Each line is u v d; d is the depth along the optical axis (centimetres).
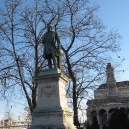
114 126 1797
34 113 964
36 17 1772
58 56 1109
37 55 1672
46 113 946
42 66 1684
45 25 1756
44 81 1021
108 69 1939
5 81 1534
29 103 1606
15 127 2912
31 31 1734
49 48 1109
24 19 1734
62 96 1018
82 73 1797
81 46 1881
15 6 1683
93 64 1800
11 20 1658
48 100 984
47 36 1141
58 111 934
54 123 916
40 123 935
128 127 1773
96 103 1973
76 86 1788
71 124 990
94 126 2731
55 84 1002
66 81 1109
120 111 1852
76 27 1900
